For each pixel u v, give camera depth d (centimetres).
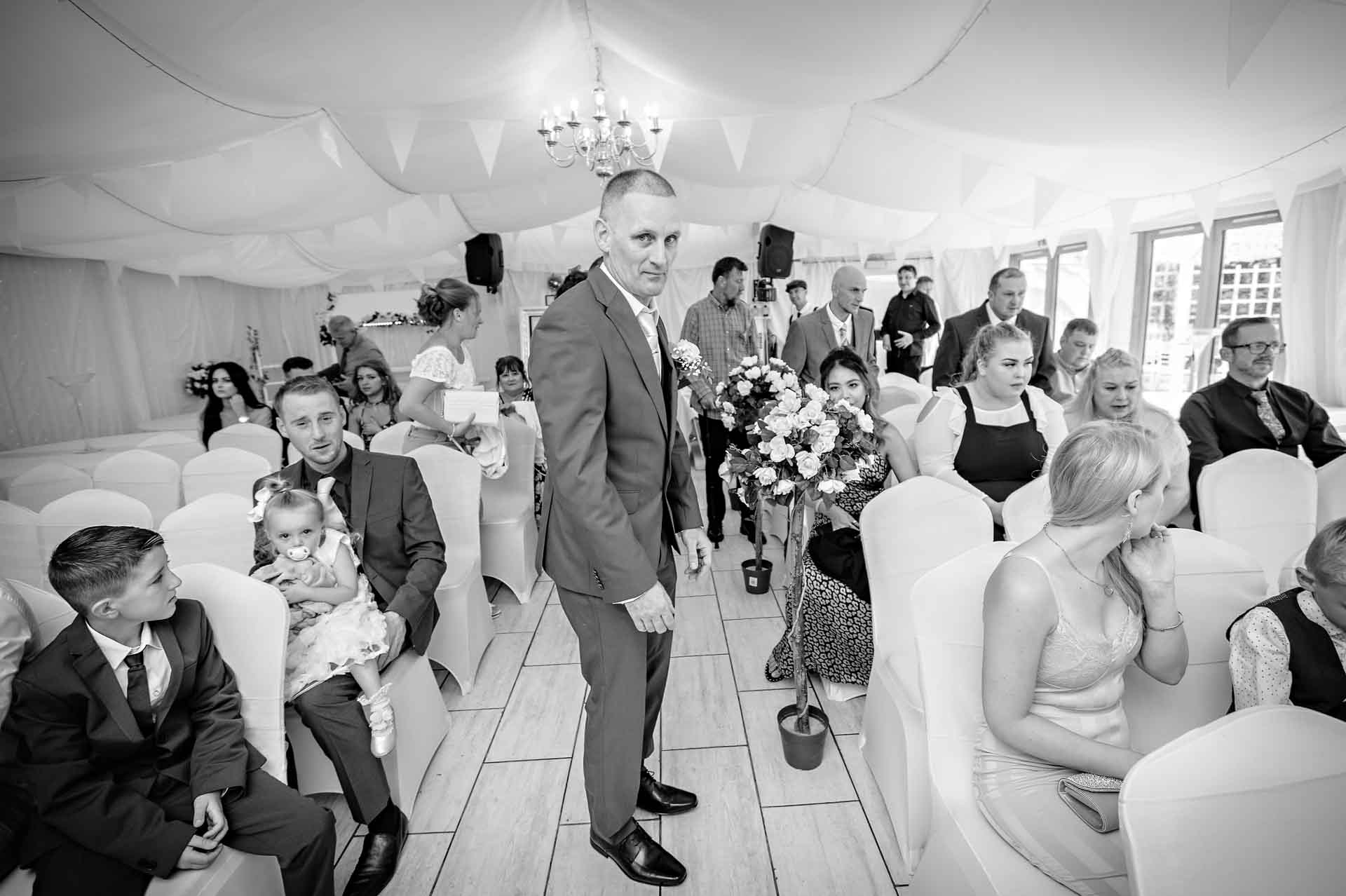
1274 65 212
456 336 328
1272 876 82
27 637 146
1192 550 157
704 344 443
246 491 354
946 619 148
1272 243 472
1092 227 584
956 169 434
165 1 192
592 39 317
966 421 257
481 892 171
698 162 468
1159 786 85
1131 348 607
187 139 284
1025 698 124
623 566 139
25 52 198
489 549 344
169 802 141
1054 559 122
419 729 213
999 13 219
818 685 260
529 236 903
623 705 158
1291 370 440
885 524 203
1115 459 115
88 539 132
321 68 250
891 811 184
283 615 162
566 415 139
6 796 135
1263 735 85
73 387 568
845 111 383
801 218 659
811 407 197
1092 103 256
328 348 945
